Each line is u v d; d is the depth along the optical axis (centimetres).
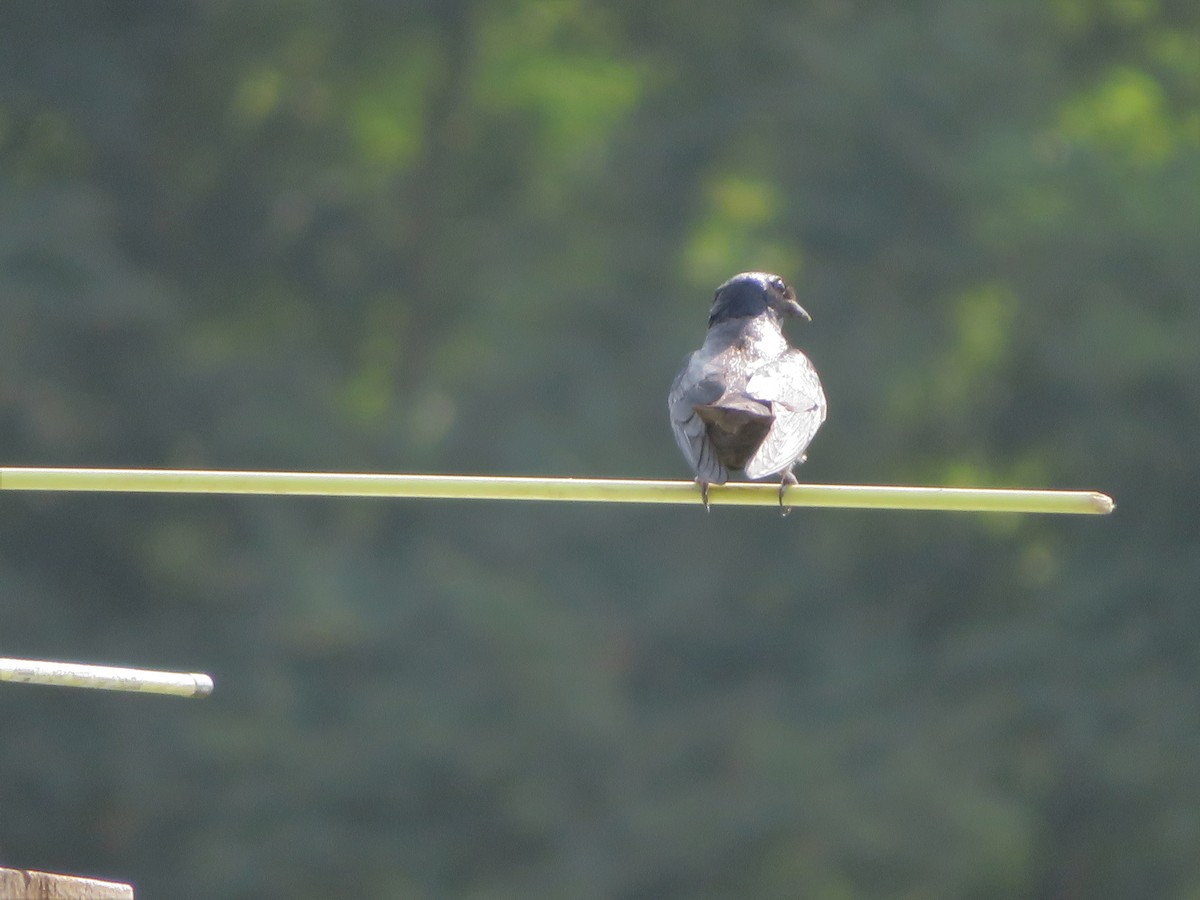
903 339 2586
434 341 3088
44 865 2298
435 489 579
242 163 3030
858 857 2161
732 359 758
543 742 2231
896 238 2606
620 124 3030
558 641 2303
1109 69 2952
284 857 2162
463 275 3105
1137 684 2323
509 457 2592
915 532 2700
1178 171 2580
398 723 2195
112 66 2694
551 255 2995
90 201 2442
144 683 511
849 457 2694
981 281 2620
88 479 571
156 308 2447
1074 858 2369
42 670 497
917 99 2586
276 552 2397
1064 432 2600
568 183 3108
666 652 2550
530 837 2219
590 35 3241
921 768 2209
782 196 2664
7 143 2797
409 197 3142
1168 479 2512
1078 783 2322
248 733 2198
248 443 2506
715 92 2898
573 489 583
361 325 3142
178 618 2416
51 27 2688
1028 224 2525
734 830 2164
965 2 2658
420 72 3166
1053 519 2630
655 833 2164
